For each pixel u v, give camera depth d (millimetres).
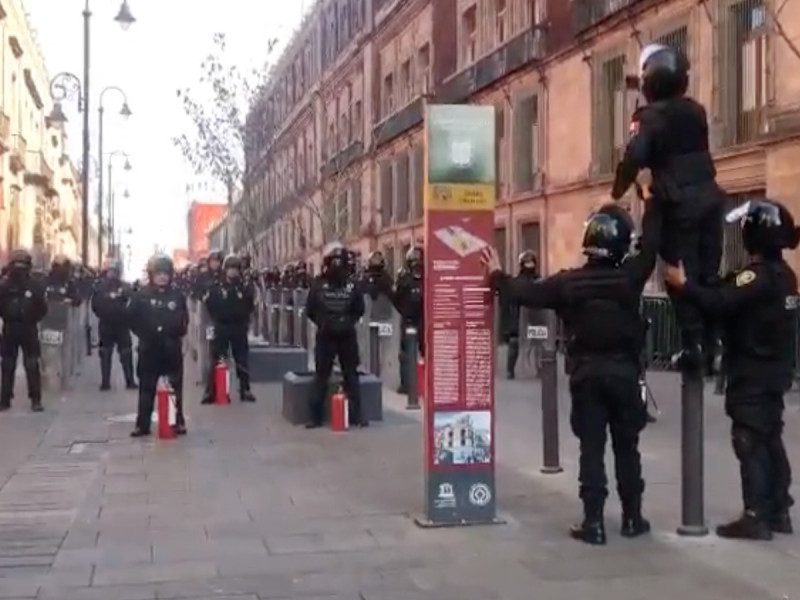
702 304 6559
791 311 6941
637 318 6695
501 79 29438
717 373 14445
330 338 11773
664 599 5473
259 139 39812
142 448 10438
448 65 35969
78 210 93312
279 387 16156
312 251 49562
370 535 6844
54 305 15867
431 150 6910
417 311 14281
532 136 28297
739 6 18953
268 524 7156
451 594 5578
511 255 29031
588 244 6711
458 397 7074
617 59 23234
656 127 6527
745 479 6727
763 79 18172
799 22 16625
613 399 6613
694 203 6551
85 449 10398
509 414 12914
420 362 13523
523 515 7383
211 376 14172
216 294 14234
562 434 11078
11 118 46438
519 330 17484
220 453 10117
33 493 8211
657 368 18625
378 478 8812
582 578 5855
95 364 20562
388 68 43875
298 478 8812
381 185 44281
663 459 9547
